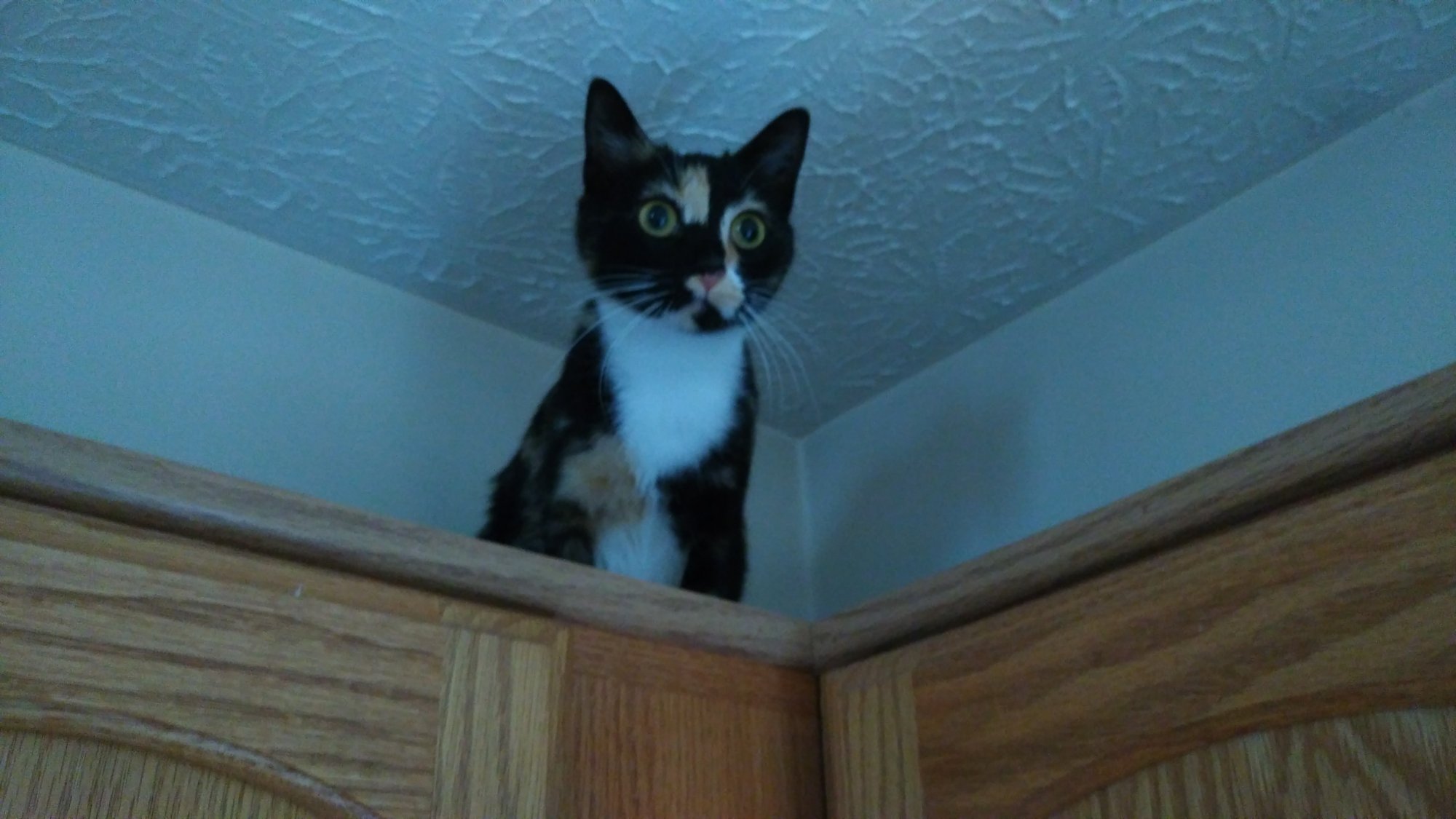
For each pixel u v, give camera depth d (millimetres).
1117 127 1030
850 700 769
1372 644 499
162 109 994
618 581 725
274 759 558
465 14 908
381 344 1215
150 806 523
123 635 538
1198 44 940
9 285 1007
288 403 1131
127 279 1069
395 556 638
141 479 571
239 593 578
